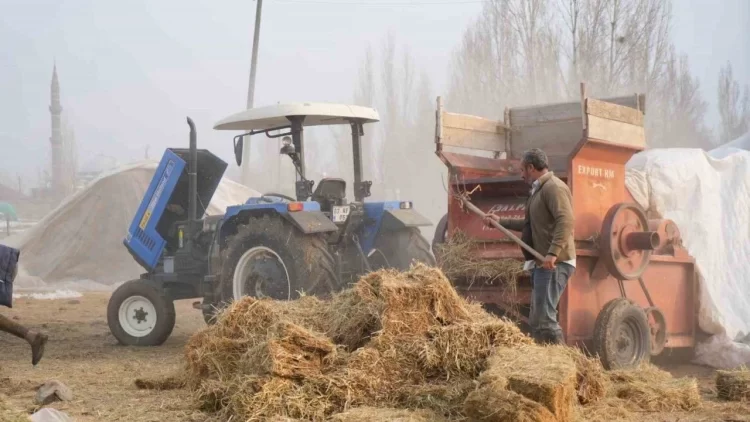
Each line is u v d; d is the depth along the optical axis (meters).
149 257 10.58
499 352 5.13
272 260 9.14
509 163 8.54
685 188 8.62
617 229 7.36
